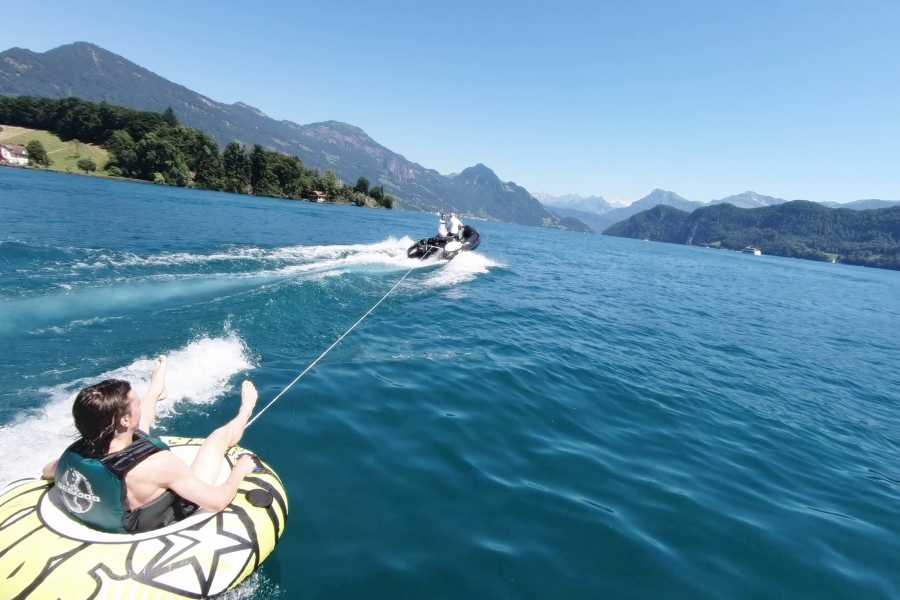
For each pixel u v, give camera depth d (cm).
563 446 563
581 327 1184
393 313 1071
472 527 396
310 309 1005
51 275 993
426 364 773
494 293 1473
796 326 1680
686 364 988
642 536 414
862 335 1655
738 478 545
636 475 518
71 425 449
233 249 1616
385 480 446
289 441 489
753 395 849
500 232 6544
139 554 266
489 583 338
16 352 614
